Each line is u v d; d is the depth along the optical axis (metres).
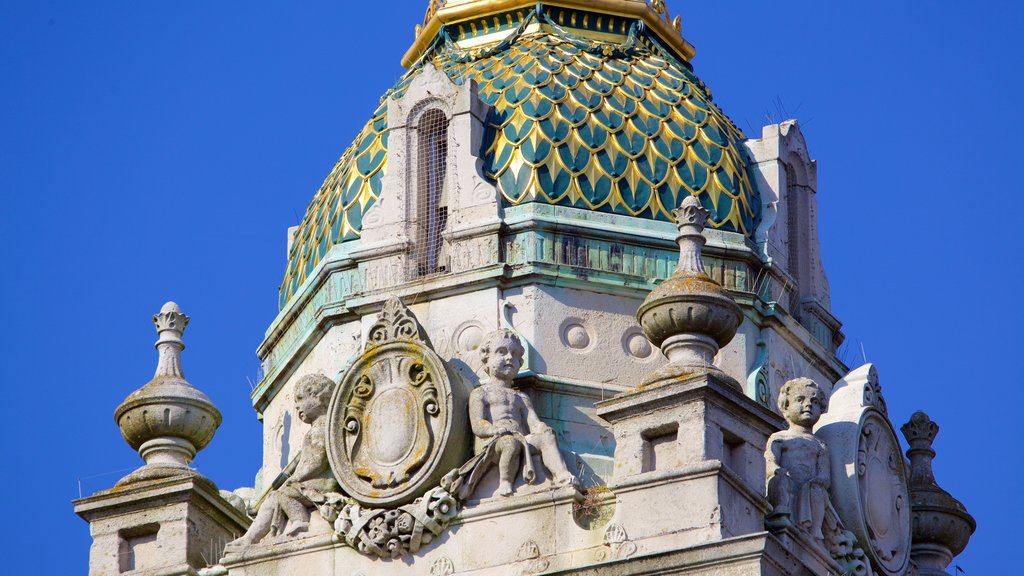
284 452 76.19
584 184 74.56
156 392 73.00
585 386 72.31
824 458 69.88
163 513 71.69
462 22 79.38
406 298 73.94
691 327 68.06
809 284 77.00
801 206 77.69
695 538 65.75
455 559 68.31
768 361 74.31
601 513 67.56
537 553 67.56
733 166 76.00
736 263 74.69
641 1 79.38
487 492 68.69
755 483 67.06
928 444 77.06
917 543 75.75
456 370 70.50
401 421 69.56
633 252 74.00
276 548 69.81
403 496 69.00
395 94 78.12
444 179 74.94
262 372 78.31
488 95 76.06
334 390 70.44
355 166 76.94
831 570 68.31
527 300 73.12
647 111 76.12
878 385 72.81
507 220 73.88
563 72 76.56
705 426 66.38
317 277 75.75
